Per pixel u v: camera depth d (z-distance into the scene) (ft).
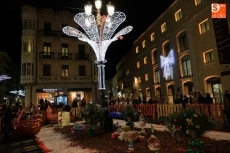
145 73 114.11
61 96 78.07
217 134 24.59
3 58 163.22
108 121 30.12
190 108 17.21
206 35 63.67
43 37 91.66
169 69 86.48
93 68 97.55
